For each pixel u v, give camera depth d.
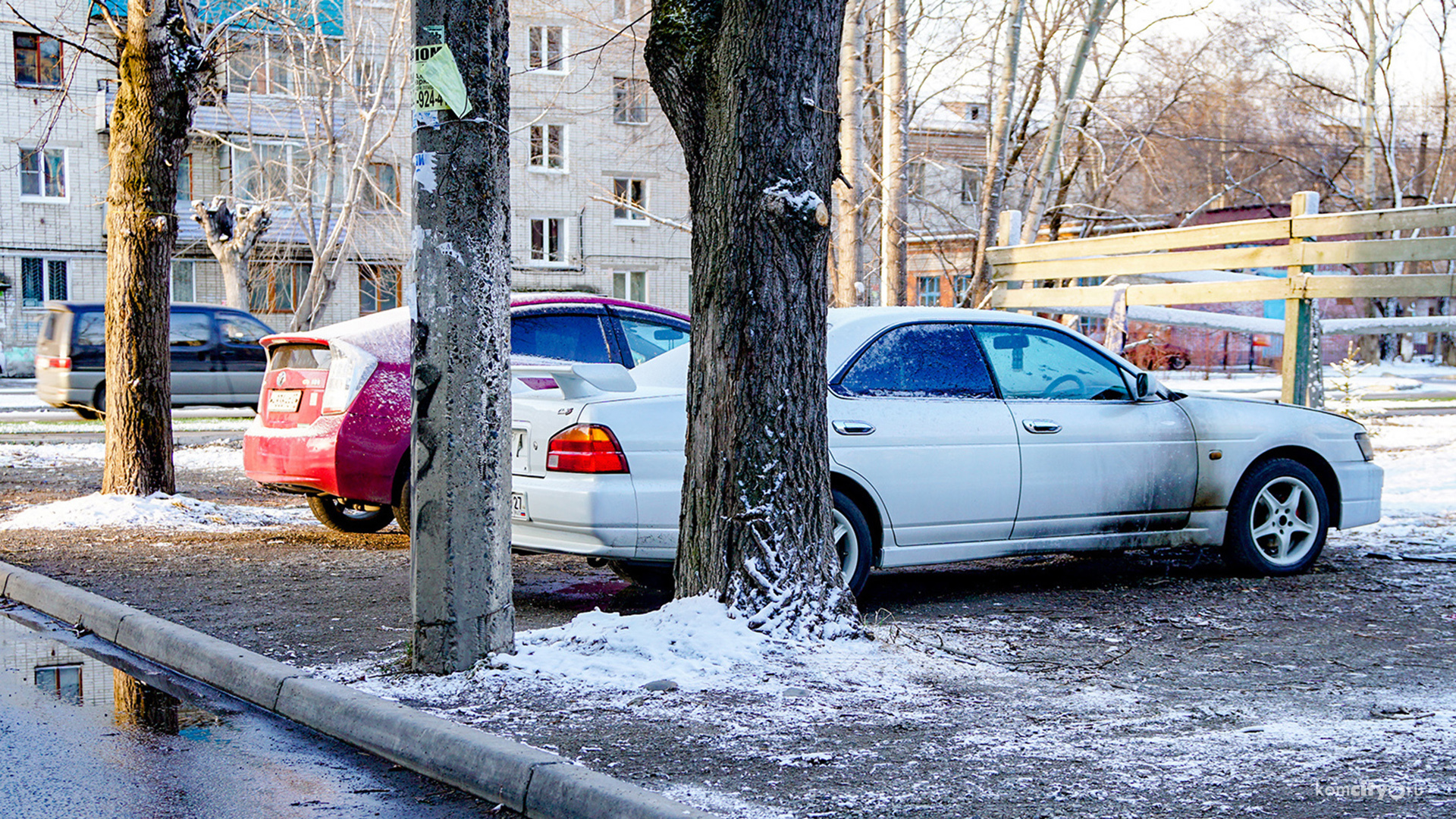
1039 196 18.92
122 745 4.70
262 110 38.50
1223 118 40.25
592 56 26.92
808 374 5.92
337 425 8.65
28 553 8.55
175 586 7.49
